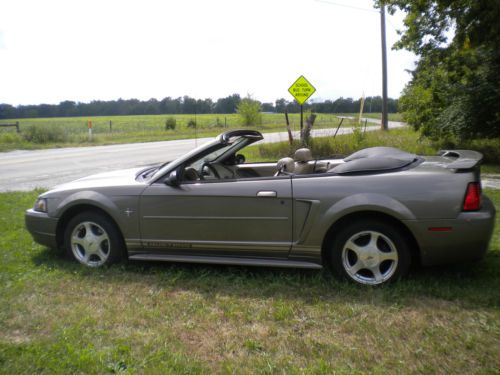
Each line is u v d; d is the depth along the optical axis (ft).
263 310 11.06
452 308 10.85
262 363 8.66
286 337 9.70
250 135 15.69
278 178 12.94
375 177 12.22
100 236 14.53
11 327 10.43
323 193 12.35
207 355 9.05
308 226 12.50
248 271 13.93
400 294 11.64
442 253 11.80
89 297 12.08
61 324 10.48
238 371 8.38
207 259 13.53
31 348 9.23
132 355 9.03
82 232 15.01
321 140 46.60
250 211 12.92
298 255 12.84
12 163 49.98
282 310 10.89
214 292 12.32
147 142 88.33
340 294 11.87
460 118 43.65
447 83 48.14
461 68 47.70
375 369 8.34
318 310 10.98
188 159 13.88
